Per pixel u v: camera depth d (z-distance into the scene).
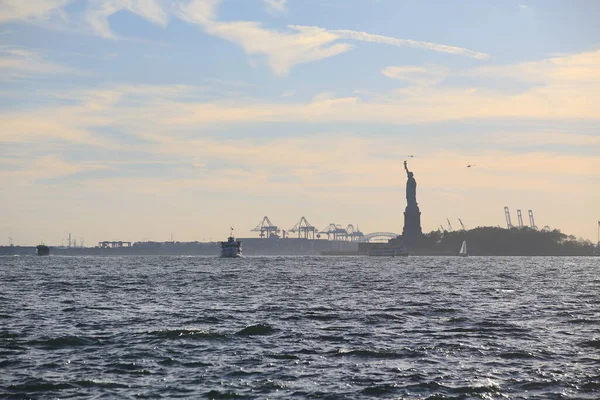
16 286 143.38
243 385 46.41
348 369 50.97
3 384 46.41
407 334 66.81
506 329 70.31
